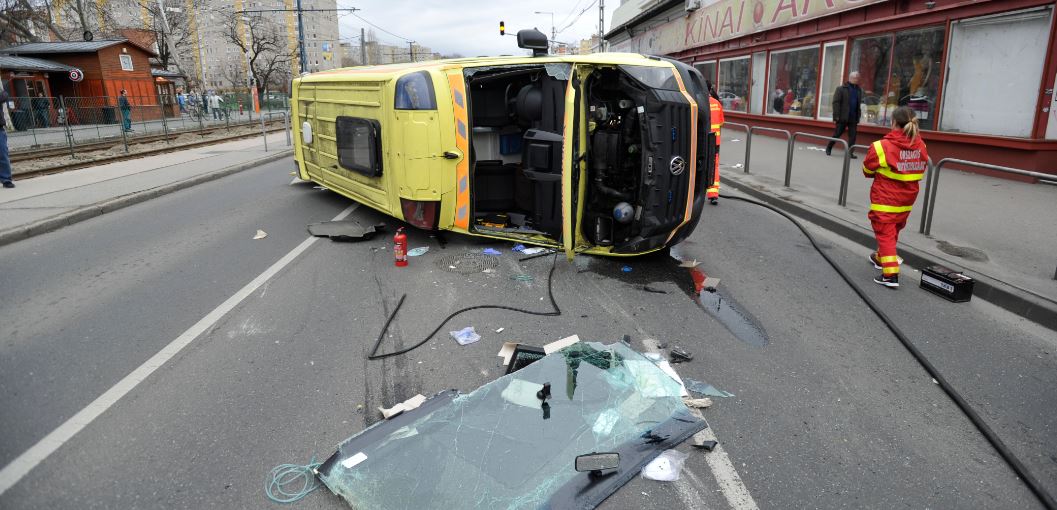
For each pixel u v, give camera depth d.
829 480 3.09
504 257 6.77
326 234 7.73
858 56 15.03
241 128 32.31
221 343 4.64
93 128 22.83
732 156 14.94
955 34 11.78
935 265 6.30
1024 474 3.10
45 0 41.19
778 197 9.80
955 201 9.05
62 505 2.89
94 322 5.03
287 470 3.14
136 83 36.47
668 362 4.34
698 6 26.16
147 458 3.24
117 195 10.12
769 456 3.27
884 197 5.79
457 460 3.14
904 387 4.04
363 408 3.73
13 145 19.33
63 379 4.08
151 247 7.31
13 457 3.24
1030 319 5.14
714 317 5.20
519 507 2.83
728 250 7.27
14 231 7.62
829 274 6.38
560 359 4.07
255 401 3.81
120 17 61.44
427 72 6.50
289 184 12.05
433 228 6.86
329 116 8.66
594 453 3.18
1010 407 3.78
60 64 32.75
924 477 3.12
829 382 4.09
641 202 5.87
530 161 6.50
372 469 3.08
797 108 18.19
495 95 7.20
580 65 5.79
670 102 5.71
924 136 12.54
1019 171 5.73
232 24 59.62
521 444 3.26
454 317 5.14
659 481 3.06
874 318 5.20
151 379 4.08
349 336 4.77
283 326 4.96
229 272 6.34
